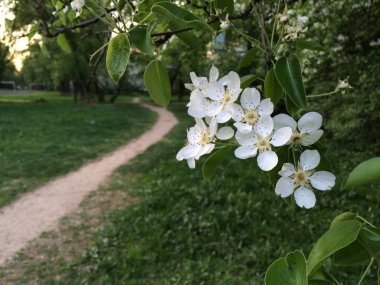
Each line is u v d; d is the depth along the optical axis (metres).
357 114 4.80
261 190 6.86
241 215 5.79
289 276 0.78
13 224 6.41
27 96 42.81
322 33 4.11
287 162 0.96
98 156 11.27
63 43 2.37
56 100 34.94
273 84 1.01
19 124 16.11
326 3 3.53
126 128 16.77
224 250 5.00
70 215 6.68
